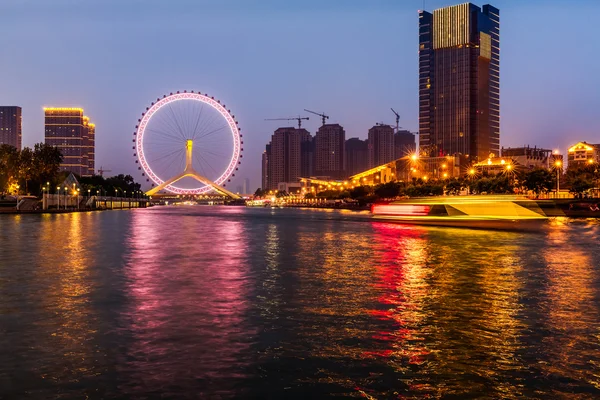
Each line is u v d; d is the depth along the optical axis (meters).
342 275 30.88
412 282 28.11
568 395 12.59
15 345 16.33
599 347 15.98
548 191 159.25
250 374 13.90
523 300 23.02
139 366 14.48
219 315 20.25
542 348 15.89
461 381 13.41
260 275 30.91
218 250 46.84
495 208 110.19
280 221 116.62
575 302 22.52
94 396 12.57
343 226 92.94
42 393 12.73
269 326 18.55
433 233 71.25
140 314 20.41
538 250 45.91
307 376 13.76
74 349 15.93
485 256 41.12
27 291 25.31
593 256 40.75
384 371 14.08
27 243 53.28
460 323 18.88
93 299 23.38
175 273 31.72
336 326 18.53
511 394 12.65
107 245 51.38
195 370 14.19
